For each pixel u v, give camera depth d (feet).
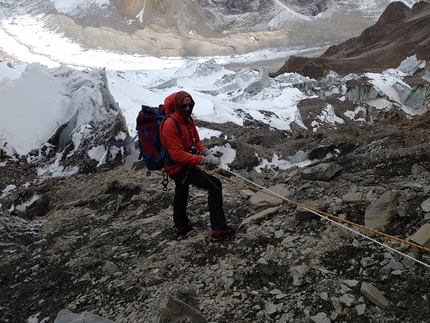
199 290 11.43
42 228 18.54
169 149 12.75
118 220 17.63
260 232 13.52
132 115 41.68
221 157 24.72
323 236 12.26
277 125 43.55
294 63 164.55
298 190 15.74
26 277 14.38
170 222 16.07
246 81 73.00
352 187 14.79
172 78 83.76
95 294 12.34
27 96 30.94
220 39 264.52
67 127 29.37
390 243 11.07
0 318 12.45
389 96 52.39
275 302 10.28
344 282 10.18
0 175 26.37
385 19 196.75
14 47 209.15
